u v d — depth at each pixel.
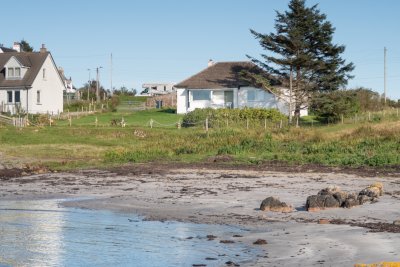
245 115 55.12
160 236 14.61
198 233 14.87
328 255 11.70
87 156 37.19
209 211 18.20
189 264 11.70
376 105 62.44
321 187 22.64
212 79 68.62
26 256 12.72
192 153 36.84
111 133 47.28
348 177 25.17
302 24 58.91
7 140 43.69
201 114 54.00
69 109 74.56
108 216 17.70
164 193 22.19
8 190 23.59
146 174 28.08
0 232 15.37
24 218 17.45
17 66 69.25
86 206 19.64
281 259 11.66
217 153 36.16
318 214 16.72
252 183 24.19
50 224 16.44
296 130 41.56
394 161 29.16
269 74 61.72
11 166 31.88
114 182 25.58
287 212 17.47
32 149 39.84
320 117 58.50
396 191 20.70
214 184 24.23
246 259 11.88
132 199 20.95
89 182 25.73
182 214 17.81
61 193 22.70
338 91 58.00
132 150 37.53
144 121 59.47
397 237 13.02
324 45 59.38
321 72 59.50
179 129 50.38
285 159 32.22
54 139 44.66
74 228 15.84
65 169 30.86
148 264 11.82
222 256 12.26
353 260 11.12
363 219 15.70
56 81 72.94
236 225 15.80
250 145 37.03
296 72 59.97
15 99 69.19
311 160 31.30
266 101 65.44
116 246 13.53
